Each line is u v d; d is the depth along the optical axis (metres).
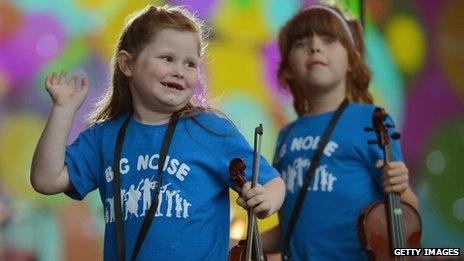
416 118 15.02
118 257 6.93
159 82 7.04
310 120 9.44
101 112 7.45
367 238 8.48
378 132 8.76
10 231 12.86
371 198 8.99
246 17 14.14
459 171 15.06
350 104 9.40
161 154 6.97
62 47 13.56
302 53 9.59
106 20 13.68
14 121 13.33
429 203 14.84
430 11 15.16
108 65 13.64
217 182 7.05
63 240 13.10
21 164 13.26
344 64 9.57
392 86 14.86
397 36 14.91
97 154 7.29
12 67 13.41
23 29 13.46
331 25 9.53
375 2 14.74
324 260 8.95
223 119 7.22
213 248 6.94
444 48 15.22
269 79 14.21
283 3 14.23
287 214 9.21
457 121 15.23
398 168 8.59
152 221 6.86
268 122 14.18
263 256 7.34
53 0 13.55
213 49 13.92
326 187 9.04
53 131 7.09
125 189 7.01
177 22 7.16
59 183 7.16
